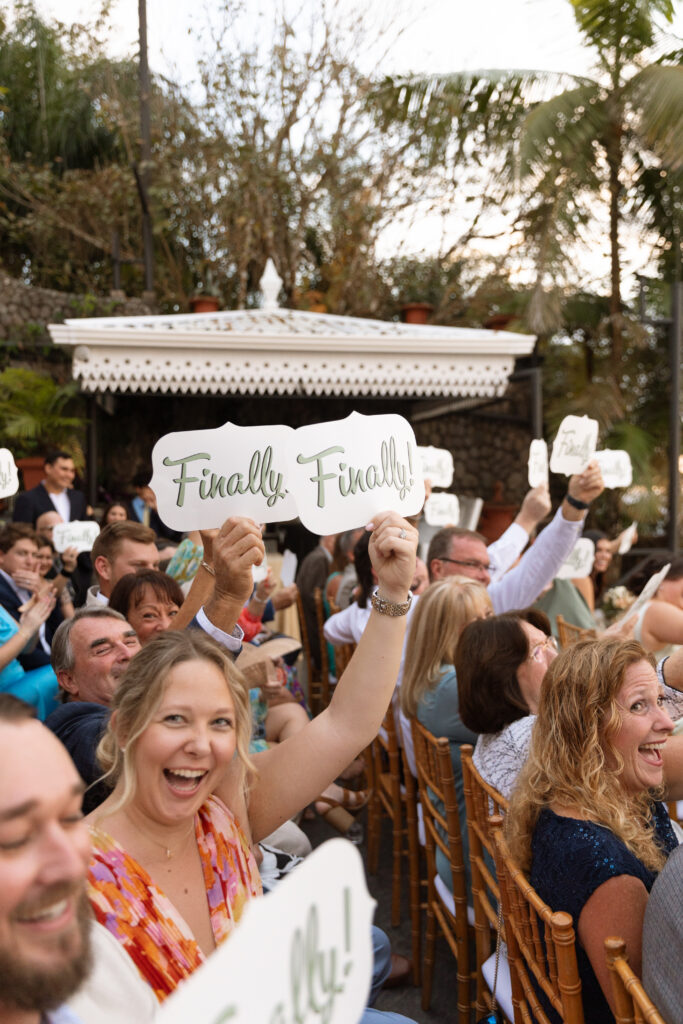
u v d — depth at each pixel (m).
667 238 12.94
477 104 12.98
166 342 8.50
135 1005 1.37
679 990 1.59
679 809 2.98
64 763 0.98
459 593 3.15
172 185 15.80
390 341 8.84
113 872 1.48
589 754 1.99
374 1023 2.05
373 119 15.38
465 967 2.89
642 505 11.91
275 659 4.34
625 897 1.81
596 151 12.51
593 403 12.46
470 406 12.55
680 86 11.21
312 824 4.86
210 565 2.29
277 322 9.86
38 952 0.93
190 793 1.57
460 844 2.88
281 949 0.86
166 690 1.57
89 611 2.77
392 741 3.75
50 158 19.08
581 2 11.98
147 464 14.17
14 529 4.35
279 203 16.33
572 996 1.74
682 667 2.94
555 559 4.08
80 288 18.44
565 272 12.34
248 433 2.13
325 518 2.08
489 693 2.62
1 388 12.07
